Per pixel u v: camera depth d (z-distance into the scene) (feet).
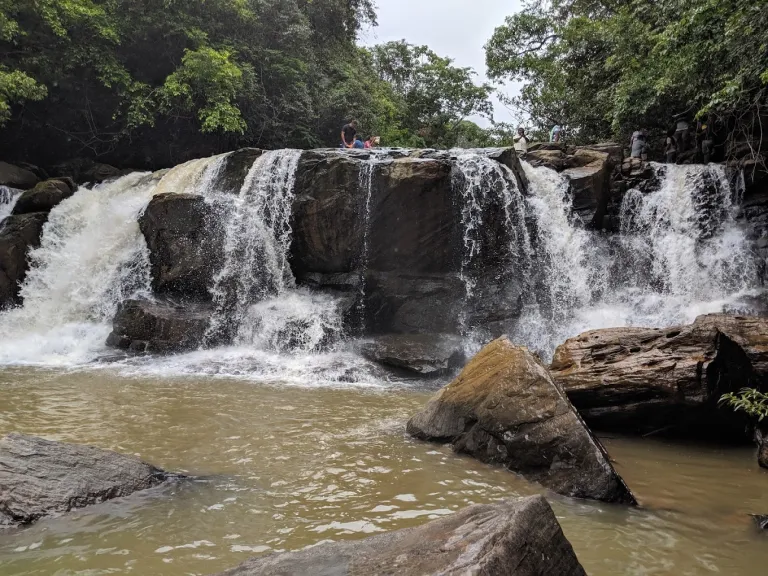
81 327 44.86
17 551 12.37
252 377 33.91
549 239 47.34
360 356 38.70
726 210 50.08
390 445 20.88
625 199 52.19
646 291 47.65
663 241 49.34
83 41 64.08
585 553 12.92
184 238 44.83
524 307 43.37
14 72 56.59
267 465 18.48
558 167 53.78
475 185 44.50
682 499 16.52
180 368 35.53
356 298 43.80
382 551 10.02
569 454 17.16
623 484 16.38
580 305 45.91
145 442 20.61
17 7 57.31
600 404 23.95
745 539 13.82
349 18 91.20
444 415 21.29
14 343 41.50
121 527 13.66
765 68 40.70
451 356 37.17
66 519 13.96
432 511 15.02
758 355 25.59
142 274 47.06
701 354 23.20
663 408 22.80
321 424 23.75
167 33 67.46
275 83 77.97
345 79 89.61
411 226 43.86
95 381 31.42
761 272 46.14
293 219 45.93
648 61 61.62
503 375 20.04
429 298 43.65
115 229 49.90
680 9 51.42
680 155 61.36
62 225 52.44
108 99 68.80
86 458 16.05
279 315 41.45
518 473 18.11
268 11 77.05
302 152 47.83
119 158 73.77
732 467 19.74
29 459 15.15
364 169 44.34
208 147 75.82
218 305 44.01
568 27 81.66
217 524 13.98
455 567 8.48
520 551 9.11
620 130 68.18
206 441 20.94
